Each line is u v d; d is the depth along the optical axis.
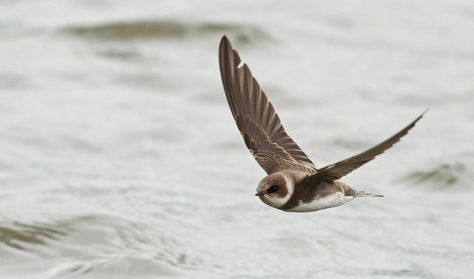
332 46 23.61
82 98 19.81
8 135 17.53
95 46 22.88
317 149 17.69
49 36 23.38
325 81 21.30
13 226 13.44
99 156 16.92
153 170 16.36
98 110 19.19
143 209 14.42
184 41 23.33
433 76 21.67
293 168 8.84
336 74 21.75
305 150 17.62
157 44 23.14
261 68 21.98
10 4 26.14
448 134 18.31
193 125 18.62
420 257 13.34
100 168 16.28
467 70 22.08
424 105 19.98
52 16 25.02
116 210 14.25
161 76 21.16
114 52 22.55
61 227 13.50
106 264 12.59
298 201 8.54
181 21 23.97
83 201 14.60
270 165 8.93
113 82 20.84
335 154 17.50
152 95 20.25
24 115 18.66
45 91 20.11
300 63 22.42
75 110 19.09
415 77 21.58
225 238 13.69
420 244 13.77
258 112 9.28
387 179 16.36
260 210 14.77
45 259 12.73
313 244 13.57
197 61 22.22
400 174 16.45
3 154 16.59
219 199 15.16
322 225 14.29
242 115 9.27
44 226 13.49
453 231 14.26
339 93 20.58
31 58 22.03
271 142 9.15
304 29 24.53
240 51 23.06
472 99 20.19
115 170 16.25
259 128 9.23
